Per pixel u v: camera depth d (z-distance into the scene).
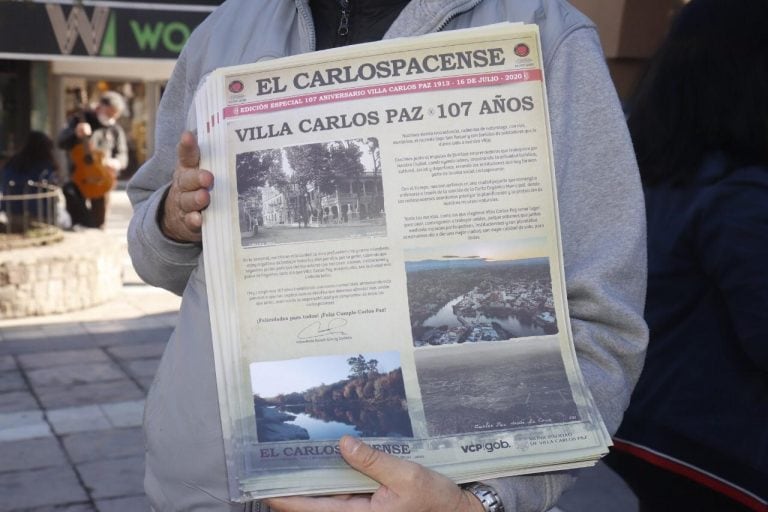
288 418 1.01
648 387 1.67
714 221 1.56
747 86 1.62
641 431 1.67
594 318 1.08
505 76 1.03
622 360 1.09
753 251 1.50
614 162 1.10
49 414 4.45
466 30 1.04
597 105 1.10
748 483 1.56
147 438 1.26
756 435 1.55
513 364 1.02
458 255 1.02
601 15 3.37
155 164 1.37
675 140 1.68
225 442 1.01
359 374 1.01
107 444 4.06
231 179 1.05
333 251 1.03
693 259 1.62
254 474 0.98
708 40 1.66
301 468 0.98
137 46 6.36
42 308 6.59
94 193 9.58
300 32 1.24
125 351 5.65
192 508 1.19
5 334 6.02
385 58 1.04
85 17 6.29
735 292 1.51
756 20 1.63
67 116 15.00
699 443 1.60
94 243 7.23
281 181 1.04
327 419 1.00
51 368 5.25
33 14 6.22
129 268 8.44
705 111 1.65
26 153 8.02
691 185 1.65
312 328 1.02
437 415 1.00
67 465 3.81
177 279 1.30
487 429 1.00
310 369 1.02
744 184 1.56
